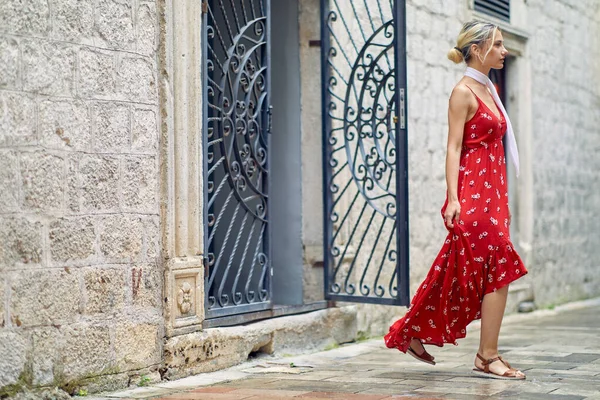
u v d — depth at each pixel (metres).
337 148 7.45
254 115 6.88
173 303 5.77
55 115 5.01
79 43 5.17
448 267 5.58
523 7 10.88
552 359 6.43
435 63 9.09
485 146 5.66
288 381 5.60
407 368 6.12
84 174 5.18
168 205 5.73
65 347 5.03
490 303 5.60
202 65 6.13
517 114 10.92
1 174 4.70
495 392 5.07
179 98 5.83
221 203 7.67
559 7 11.91
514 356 6.60
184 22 5.86
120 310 5.39
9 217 4.74
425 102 8.91
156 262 5.66
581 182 12.47
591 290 12.63
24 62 4.84
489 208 5.59
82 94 5.19
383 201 8.19
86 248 5.18
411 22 8.71
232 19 7.59
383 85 7.07
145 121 5.60
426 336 5.74
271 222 7.03
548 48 11.57
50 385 4.94
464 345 7.46
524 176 10.94
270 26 7.33
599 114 13.19
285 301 7.62
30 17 4.88
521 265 5.59
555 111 11.73
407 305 6.85
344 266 7.59
